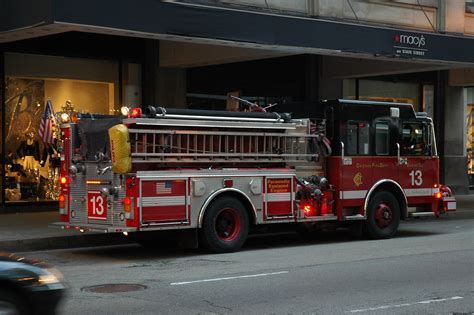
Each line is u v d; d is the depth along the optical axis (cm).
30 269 693
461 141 3080
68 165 1475
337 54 2144
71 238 1580
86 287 1073
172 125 1365
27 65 2106
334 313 884
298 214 1551
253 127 1472
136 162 1335
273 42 1947
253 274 1180
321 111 1642
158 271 1228
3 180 2064
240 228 1468
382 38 2180
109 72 2259
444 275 1157
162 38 1811
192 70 2417
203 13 1817
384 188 1711
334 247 1551
